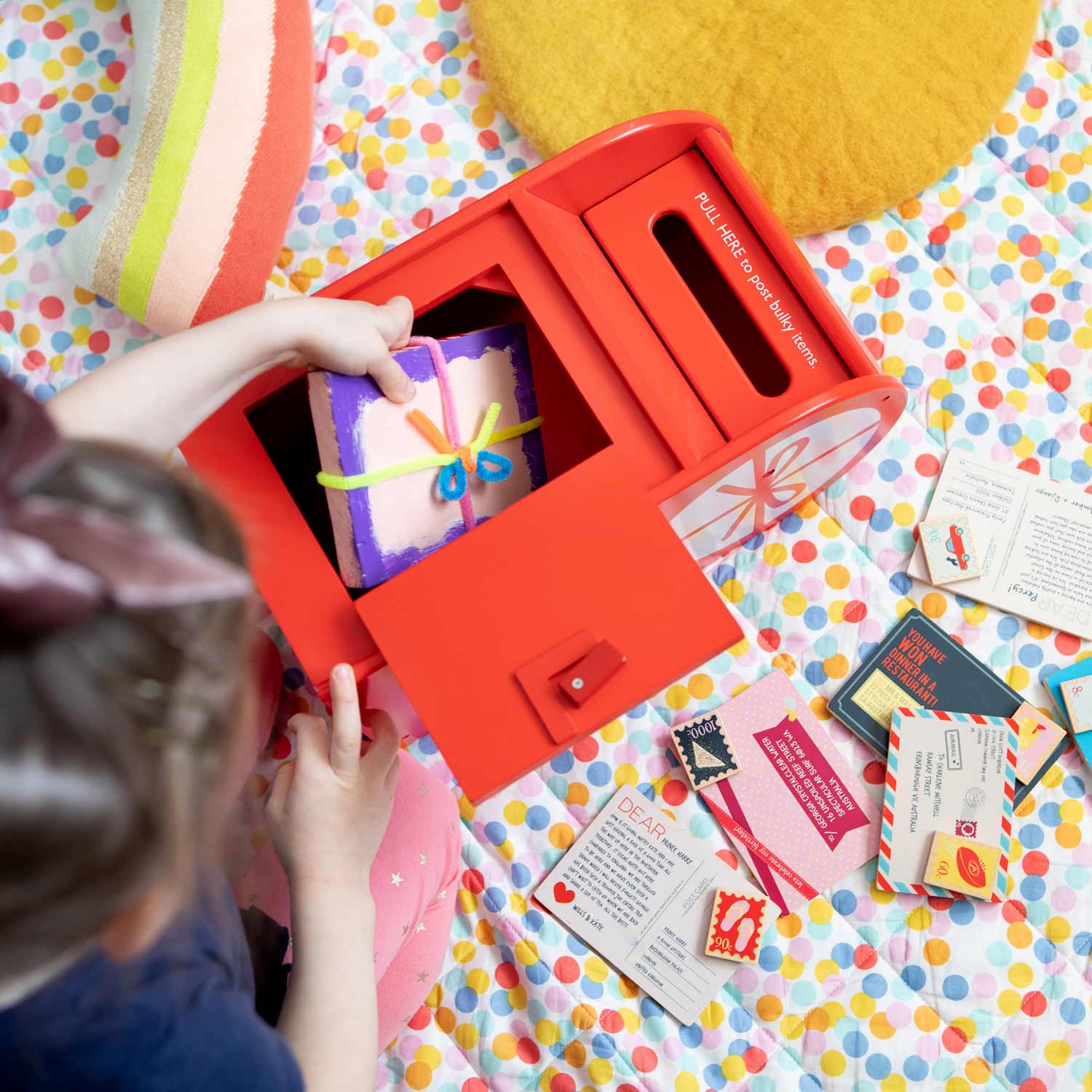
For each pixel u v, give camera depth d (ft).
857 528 3.87
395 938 2.99
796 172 3.83
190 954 1.84
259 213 3.53
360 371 2.61
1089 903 3.62
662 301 2.94
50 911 1.08
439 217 4.01
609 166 2.95
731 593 3.88
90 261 3.46
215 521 1.25
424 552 2.81
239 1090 1.80
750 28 3.88
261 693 3.35
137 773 1.02
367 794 2.58
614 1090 3.60
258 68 3.53
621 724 3.82
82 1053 1.64
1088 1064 3.53
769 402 2.87
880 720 3.75
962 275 3.95
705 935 3.67
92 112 4.04
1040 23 4.03
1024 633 3.80
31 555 0.91
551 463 3.36
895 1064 3.58
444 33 4.10
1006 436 3.87
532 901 3.73
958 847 3.59
